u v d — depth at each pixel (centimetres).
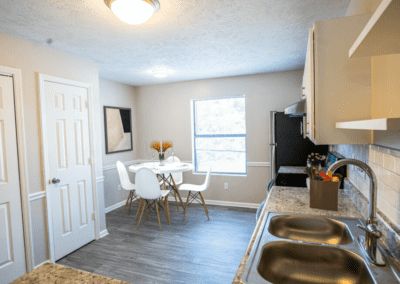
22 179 233
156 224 363
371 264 99
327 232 146
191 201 468
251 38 249
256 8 187
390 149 115
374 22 55
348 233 132
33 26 209
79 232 293
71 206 283
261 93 413
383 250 112
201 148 472
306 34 240
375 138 134
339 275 109
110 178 433
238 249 282
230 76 429
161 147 397
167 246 293
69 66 283
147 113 495
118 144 452
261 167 420
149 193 337
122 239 315
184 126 470
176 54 296
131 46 264
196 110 471
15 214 228
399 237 101
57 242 267
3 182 220
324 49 138
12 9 180
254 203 428
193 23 211
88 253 280
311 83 141
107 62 325
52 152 262
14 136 228
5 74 221
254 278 89
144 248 289
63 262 262
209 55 303
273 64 352
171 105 476
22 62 235
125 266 252
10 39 225
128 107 483
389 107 111
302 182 249
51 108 261
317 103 141
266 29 227
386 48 76
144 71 378
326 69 139
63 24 207
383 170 125
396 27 59
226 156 458
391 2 45
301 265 114
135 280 228
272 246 116
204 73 401
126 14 167
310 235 148
